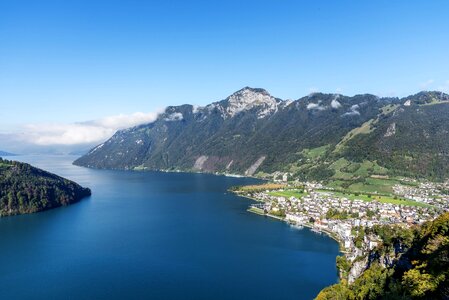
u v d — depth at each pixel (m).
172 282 198.75
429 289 108.81
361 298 131.25
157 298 179.75
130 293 184.50
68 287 191.50
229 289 190.25
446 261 116.38
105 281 199.00
